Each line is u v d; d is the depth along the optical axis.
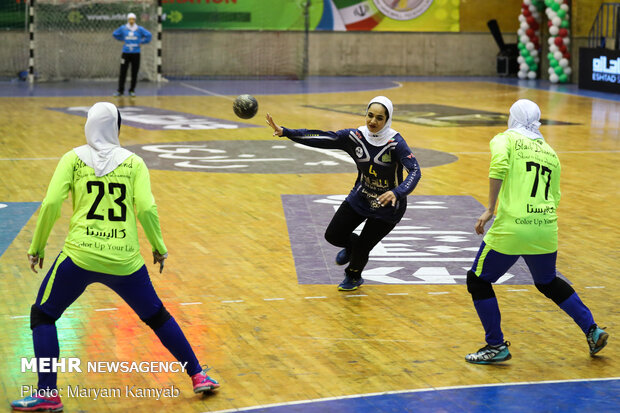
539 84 47.78
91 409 7.42
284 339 9.30
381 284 11.47
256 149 23.77
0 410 7.28
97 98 37.03
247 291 11.09
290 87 44.28
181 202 16.55
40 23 45.88
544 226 8.46
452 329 9.72
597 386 8.07
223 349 8.97
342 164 21.42
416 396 7.75
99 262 7.20
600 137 26.80
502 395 7.80
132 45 38.00
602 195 18.05
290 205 16.41
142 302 7.48
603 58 42.50
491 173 8.39
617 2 47.12
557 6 48.03
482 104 36.56
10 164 20.30
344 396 7.73
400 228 14.64
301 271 12.06
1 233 13.70
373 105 10.26
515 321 10.05
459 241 13.82
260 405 7.52
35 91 39.72
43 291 7.29
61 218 14.82
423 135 27.02
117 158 7.39
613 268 12.50
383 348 9.06
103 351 8.85
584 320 8.80
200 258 12.62
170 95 39.25
